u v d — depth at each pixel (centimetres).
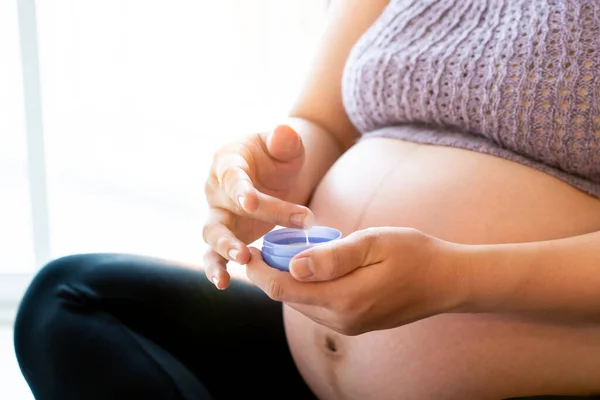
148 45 179
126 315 85
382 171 87
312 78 111
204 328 91
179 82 183
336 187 92
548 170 78
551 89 75
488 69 79
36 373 76
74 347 75
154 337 88
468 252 66
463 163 82
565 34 74
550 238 75
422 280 64
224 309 94
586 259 67
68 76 184
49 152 181
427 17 88
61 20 177
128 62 182
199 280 94
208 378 91
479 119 80
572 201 76
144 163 211
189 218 209
